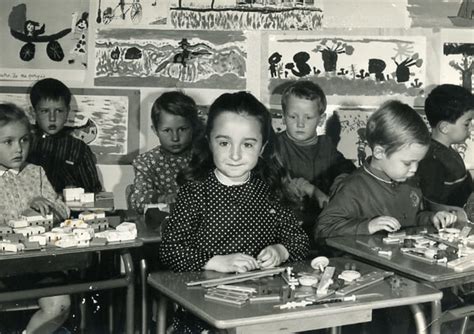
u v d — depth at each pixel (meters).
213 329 1.63
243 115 1.74
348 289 1.48
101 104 2.97
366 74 3.11
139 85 2.99
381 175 2.33
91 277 2.13
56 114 2.93
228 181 1.80
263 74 3.06
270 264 1.67
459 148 3.10
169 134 2.93
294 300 1.40
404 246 1.87
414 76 3.12
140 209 2.80
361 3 3.09
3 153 2.37
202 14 3.01
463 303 2.07
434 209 2.93
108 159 2.98
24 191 2.38
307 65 3.08
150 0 2.98
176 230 1.74
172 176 2.92
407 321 2.12
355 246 1.90
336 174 3.07
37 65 2.93
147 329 2.27
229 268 1.63
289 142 3.04
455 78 3.13
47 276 2.15
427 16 3.12
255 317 1.30
